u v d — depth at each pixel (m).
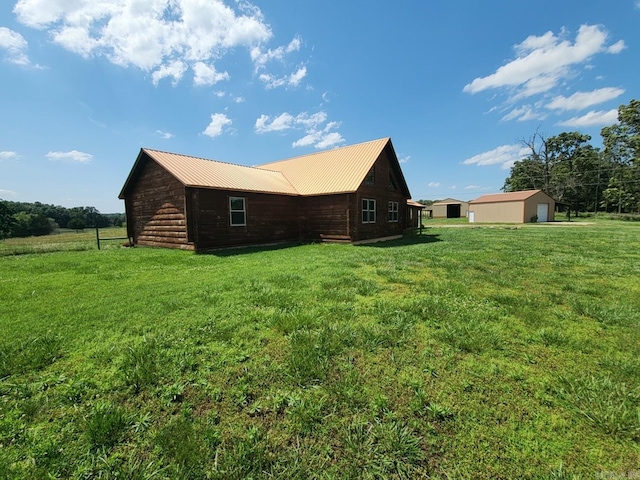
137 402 2.06
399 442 1.68
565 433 1.74
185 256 9.21
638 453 1.60
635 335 3.03
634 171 36.78
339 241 13.45
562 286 4.96
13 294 4.73
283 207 14.09
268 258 8.64
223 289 4.91
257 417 1.92
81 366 2.53
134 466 1.55
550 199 32.19
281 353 2.73
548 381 2.25
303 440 1.73
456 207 49.88
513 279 5.46
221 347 2.84
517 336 3.06
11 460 1.59
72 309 3.96
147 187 12.70
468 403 2.01
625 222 28.69
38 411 1.97
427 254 8.86
